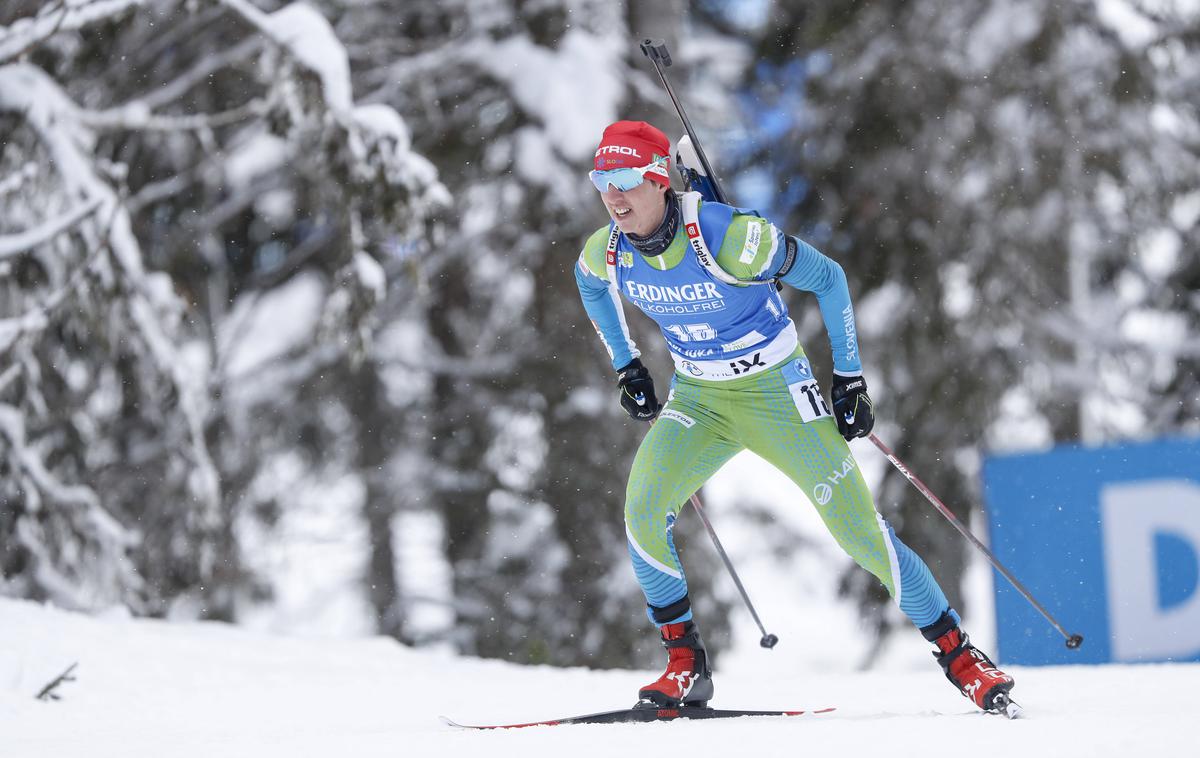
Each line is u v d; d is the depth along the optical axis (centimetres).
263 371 4991
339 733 1449
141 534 4009
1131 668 2100
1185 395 5416
